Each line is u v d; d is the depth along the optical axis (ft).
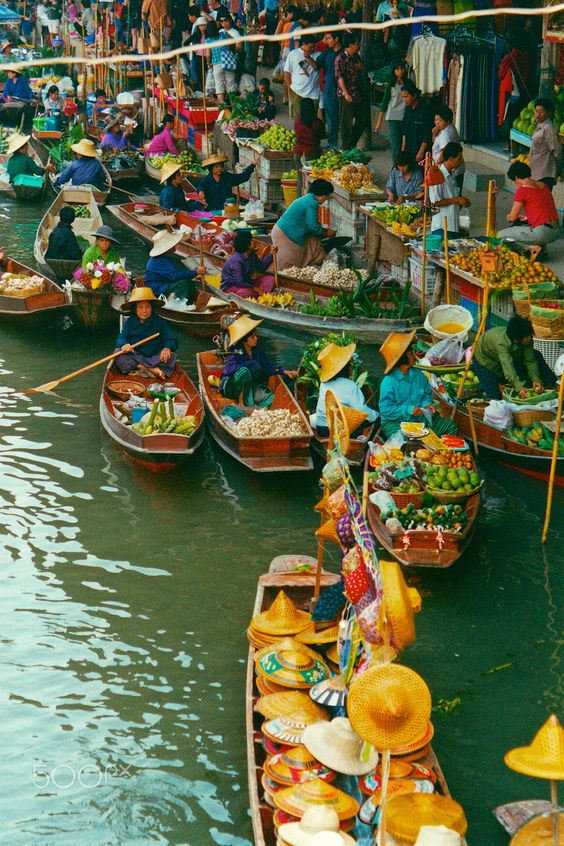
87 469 42.96
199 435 43.60
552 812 22.25
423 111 68.74
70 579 35.27
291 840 22.18
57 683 30.14
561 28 58.18
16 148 87.81
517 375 42.60
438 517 35.35
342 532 27.22
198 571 35.88
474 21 72.74
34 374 53.01
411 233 57.88
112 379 48.70
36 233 76.13
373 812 23.32
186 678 30.48
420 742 24.63
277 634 29.14
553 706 29.30
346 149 77.61
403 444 40.11
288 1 98.12
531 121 62.64
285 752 24.95
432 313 47.80
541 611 33.60
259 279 60.90
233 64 95.66
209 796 26.18
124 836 24.94
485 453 43.06
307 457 41.91
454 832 21.50
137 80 121.29
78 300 57.16
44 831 24.99
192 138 99.71
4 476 42.16
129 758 27.37
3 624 32.76
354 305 57.93
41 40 170.30
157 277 58.90
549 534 37.88
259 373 46.21
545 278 49.62
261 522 39.09
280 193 79.71
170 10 109.50
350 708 21.39
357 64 76.18
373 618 23.85
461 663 31.09
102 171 83.71
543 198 53.36
